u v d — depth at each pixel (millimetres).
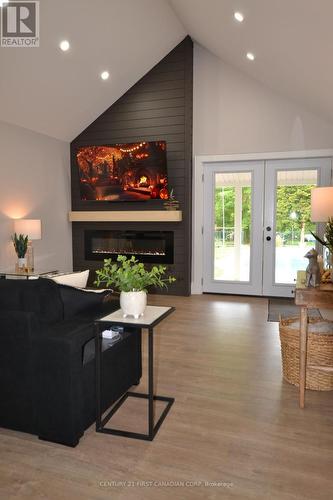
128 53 4848
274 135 5133
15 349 1936
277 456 1835
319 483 1649
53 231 5598
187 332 3789
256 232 5402
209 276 5688
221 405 2332
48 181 5438
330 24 2434
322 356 2457
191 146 5441
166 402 2373
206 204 5582
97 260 6012
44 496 1579
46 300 1983
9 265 4719
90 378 2031
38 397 1932
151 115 5504
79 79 4734
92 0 3824
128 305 2033
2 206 4574
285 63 3699
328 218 2662
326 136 4930
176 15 4703
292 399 2400
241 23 3385
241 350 3273
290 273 5324
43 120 5023
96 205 5926
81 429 1953
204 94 5398
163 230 5598
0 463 1786
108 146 5531
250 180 5375
